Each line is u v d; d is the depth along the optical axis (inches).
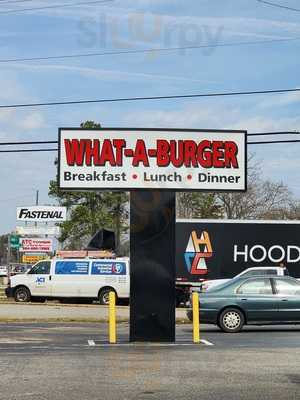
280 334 738.2
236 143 660.1
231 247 1286.9
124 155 649.6
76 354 550.9
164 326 634.8
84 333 749.9
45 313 1042.1
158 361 508.4
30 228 1820.9
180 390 393.7
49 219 1819.6
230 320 764.0
